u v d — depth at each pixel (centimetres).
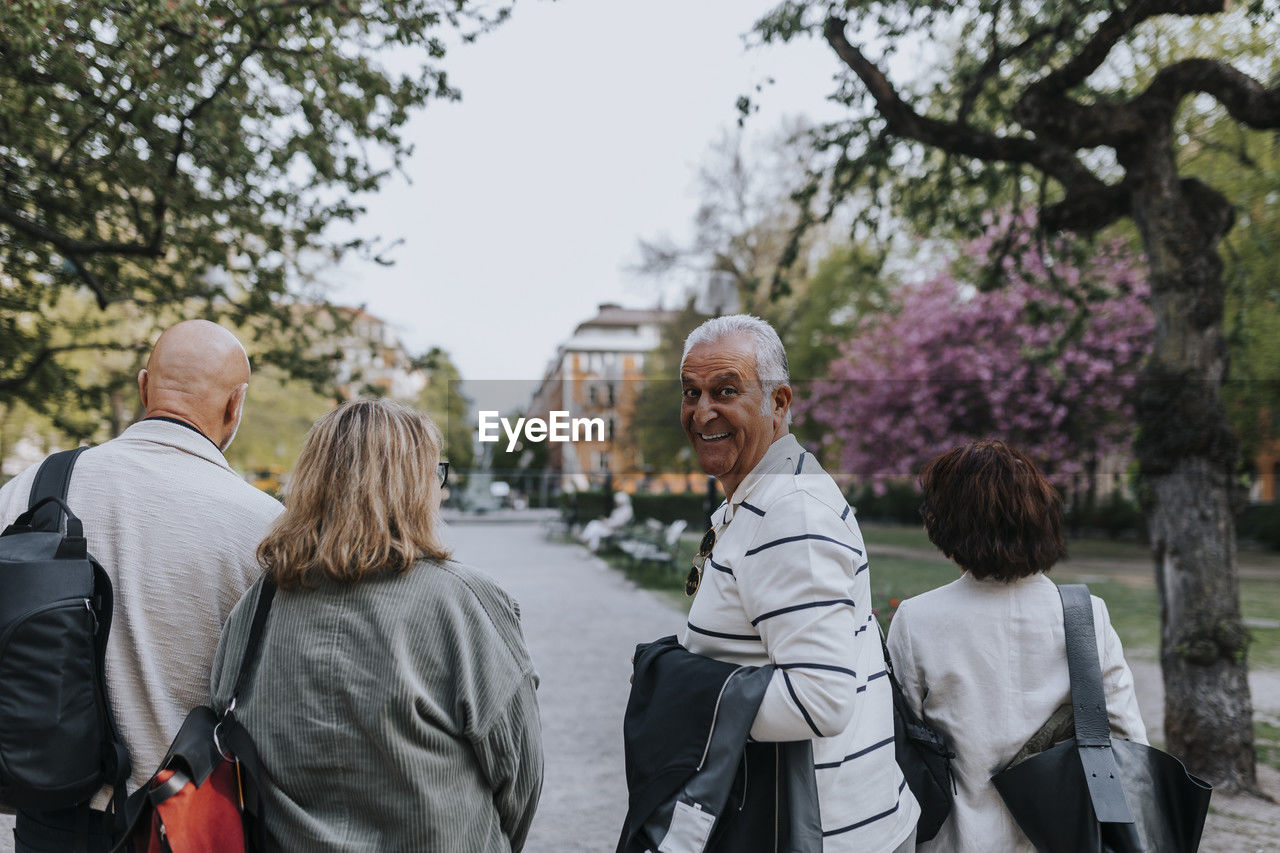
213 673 138
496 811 140
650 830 140
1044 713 158
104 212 499
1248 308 763
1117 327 1239
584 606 1016
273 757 127
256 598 140
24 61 365
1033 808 151
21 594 138
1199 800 148
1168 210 446
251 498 168
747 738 139
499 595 144
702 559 165
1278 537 1431
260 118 465
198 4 377
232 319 547
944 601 171
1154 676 652
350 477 137
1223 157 731
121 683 152
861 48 498
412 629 132
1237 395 894
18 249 490
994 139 486
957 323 1441
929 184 634
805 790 141
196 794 124
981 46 536
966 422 1444
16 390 540
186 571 156
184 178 473
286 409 2069
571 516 2019
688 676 145
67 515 147
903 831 154
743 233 2211
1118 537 1719
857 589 155
